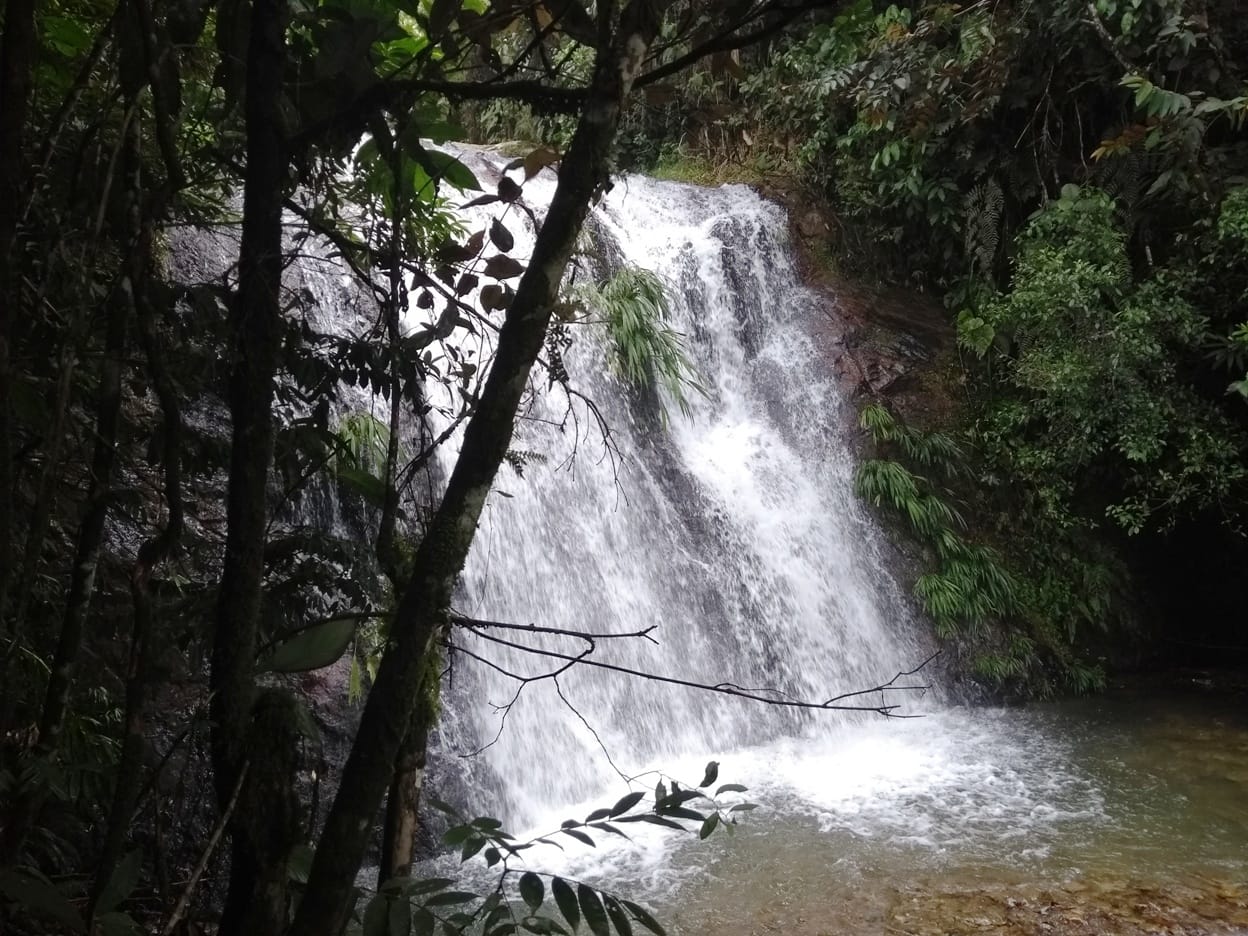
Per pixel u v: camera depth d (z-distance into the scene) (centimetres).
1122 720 809
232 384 164
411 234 239
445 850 551
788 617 841
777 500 913
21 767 177
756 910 502
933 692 851
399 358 216
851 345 1012
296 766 158
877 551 913
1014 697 862
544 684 674
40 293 180
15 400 183
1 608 137
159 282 192
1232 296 849
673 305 957
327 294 600
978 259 1031
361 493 229
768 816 617
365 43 184
